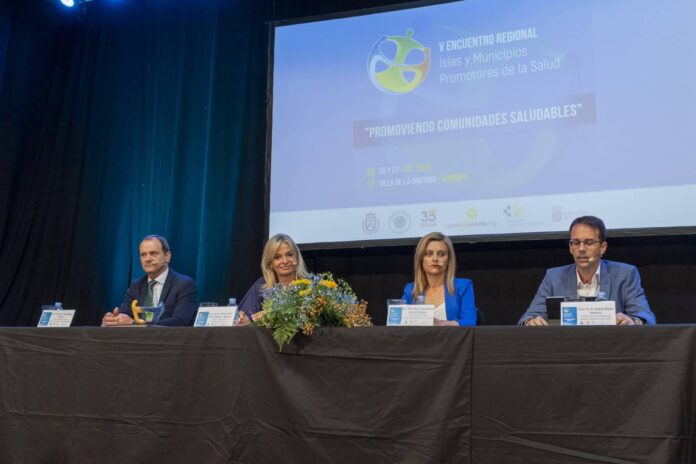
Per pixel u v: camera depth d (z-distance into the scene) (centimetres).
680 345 172
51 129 488
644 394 173
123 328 220
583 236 277
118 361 218
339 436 193
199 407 208
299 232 411
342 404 195
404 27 412
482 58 393
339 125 415
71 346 224
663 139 353
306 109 422
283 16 457
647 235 348
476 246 396
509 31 390
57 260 473
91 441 216
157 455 209
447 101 396
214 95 458
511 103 384
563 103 373
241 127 449
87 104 489
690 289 357
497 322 387
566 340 181
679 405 170
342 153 411
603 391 176
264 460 199
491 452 182
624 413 173
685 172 347
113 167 478
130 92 485
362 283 416
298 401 199
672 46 357
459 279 311
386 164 402
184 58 472
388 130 405
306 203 413
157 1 486
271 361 204
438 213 388
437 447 185
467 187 385
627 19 367
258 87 453
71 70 493
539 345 183
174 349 214
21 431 224
